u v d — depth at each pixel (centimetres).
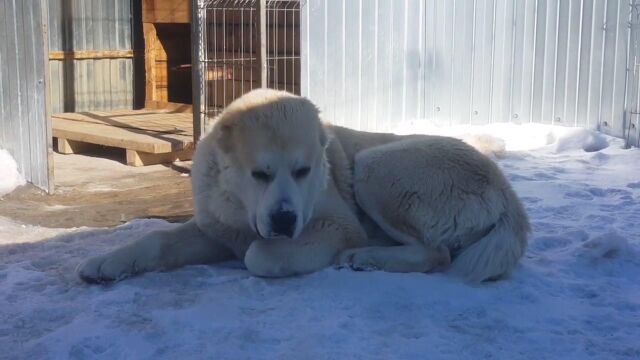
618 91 1131
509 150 1078
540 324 462
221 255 577
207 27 1304
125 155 1162
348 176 568
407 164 545
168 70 1491
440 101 1246
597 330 456
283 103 500
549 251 610
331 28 1159
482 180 538
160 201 864
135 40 1504
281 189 478
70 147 1177
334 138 574
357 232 551
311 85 1152
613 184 856
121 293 498
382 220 557
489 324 459
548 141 1130
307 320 455
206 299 487
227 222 535
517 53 1212
